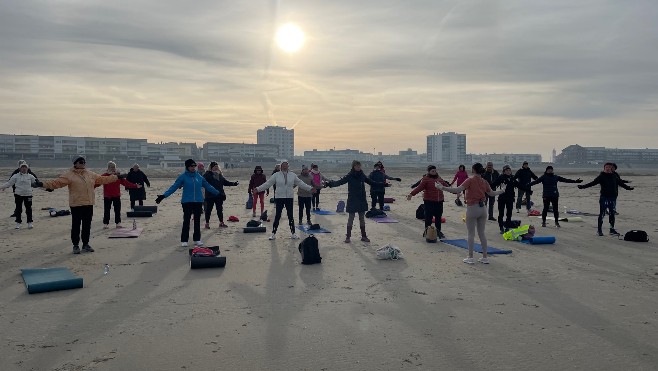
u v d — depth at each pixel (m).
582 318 6.08
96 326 5.71
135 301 6.75
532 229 12.22
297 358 4.79
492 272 8.68
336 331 5.57
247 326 5.72
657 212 20.05
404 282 7.91
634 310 6.41
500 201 13.56
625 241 12.21
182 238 11.20
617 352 4.97
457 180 22.19
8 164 102.56
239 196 29.33
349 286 7.63
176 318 6.01
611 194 12.96
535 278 8.22
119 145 152.88
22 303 6.64
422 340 5.30
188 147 182.62
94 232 13.42
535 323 5.88
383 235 13.13
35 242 11.73
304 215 18.20
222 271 8.66
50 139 141.25
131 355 4.86
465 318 6.06
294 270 8.77
